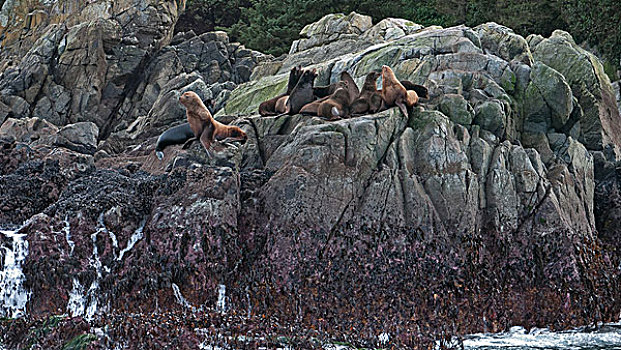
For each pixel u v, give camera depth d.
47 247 15.92
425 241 16.72
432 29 24.84
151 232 16.45
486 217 17.69
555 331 16.52
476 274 16.88
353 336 15.19
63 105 26.80
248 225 16.86
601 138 21.55
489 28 22.88
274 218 16.72
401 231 16.72
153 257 16.27
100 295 15.99
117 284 16.08
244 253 16.55
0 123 26.30
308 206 16.62
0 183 17.98
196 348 13.40
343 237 16.55
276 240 16.44
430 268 16.52
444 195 17.34
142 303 15.96
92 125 22.80
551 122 20.67
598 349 14.71
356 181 17.12
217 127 18.41
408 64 21.73
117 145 23.70
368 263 16.34
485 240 17.45
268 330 14.30
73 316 14.96
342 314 15.77
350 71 22.70
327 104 18.84
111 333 13.40
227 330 13.99
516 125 20.30
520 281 17.17
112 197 16.89
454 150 17.86
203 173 17.12
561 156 20.11
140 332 13.45
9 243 15.92
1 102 26.50
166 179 17.38
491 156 18.42
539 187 18.09
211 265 16.16
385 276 16.27
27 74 26.78
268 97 23.97
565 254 17.38
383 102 18.59
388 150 17.75
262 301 16.03
